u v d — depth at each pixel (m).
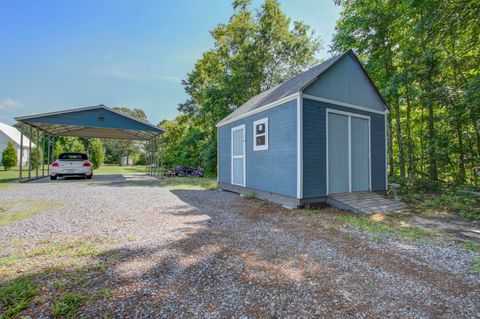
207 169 16.22
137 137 18.34
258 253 3.08
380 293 2.14
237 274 2.49
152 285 2.23
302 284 2.29
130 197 7.31
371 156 7.40
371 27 10.38
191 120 21.86
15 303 1.89
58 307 1.83
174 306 1.90
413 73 9.23
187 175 16.69
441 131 9.88
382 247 3.35
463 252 3.18
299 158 5.78
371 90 7.55
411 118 11.93
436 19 6.90
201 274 2.48
